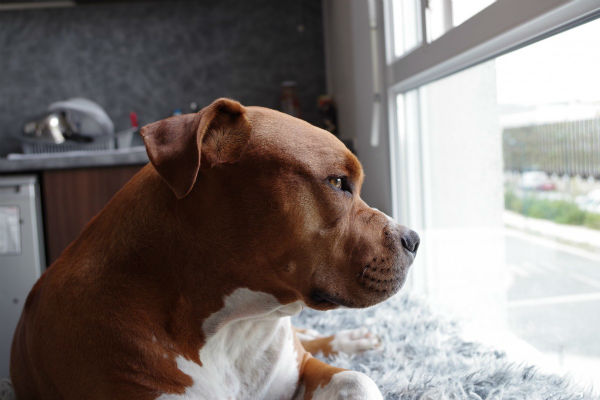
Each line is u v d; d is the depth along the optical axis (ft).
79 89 10.46
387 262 3.05
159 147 2.75
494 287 5.35
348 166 3.00
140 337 2.87
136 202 3.13
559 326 4.48
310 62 10.59
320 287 2.98
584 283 4.26
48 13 10.32
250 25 10.50
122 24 10.41
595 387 3.44
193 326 3.03
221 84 10.55
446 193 5.96
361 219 3.08
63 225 7.64
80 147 9.36
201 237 2.95
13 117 10.47
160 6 10.40
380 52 6.37
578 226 4.34
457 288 5.83
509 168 5.08
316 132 3.04
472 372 3.42
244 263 2.93
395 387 3.34
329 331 4.89
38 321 3.17
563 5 2.87
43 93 10.44
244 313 3.06
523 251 5.07
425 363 3.74
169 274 2.99
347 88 8.57
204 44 10.49
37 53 10.37
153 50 10.46
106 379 2.85
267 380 3.32
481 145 5.32
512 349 4.16
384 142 6.34
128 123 10.52
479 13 3.81
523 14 3.24
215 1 10.43
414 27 5.56
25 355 3.42
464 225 5.69
